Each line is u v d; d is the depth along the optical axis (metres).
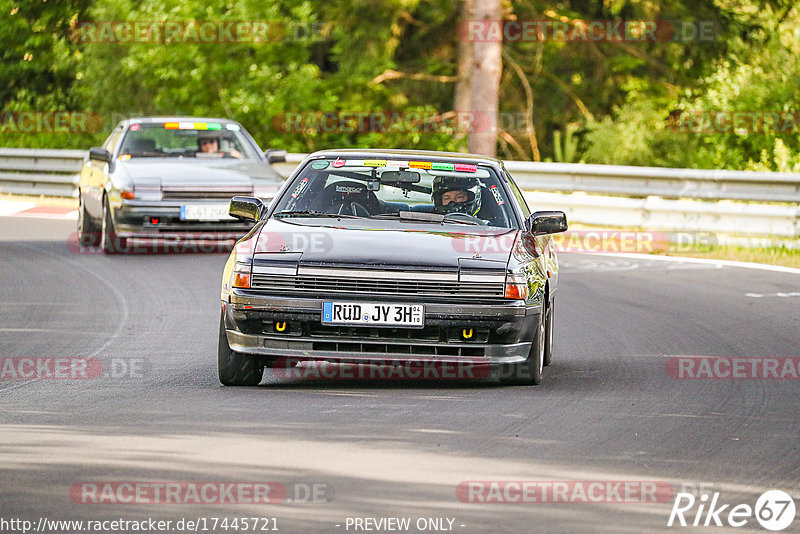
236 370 28.64
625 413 26.28
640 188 67.00
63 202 85.94
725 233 63.16
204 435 23.41
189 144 59.94
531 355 29.03
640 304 44.47
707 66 115.19
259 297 27.62
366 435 23.56
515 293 28.02
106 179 56.38
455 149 107.31
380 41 106.19
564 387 29.38
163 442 22.83
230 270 28.41
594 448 22.94
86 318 39.84
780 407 27.34
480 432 24.03
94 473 20.56
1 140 116.94
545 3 113.56
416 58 116.25
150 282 48.16
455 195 31.81
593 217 67.31
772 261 57.78
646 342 36.59
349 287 27.62
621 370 31.98
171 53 101.44
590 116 111.00
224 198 54.59
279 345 27.75
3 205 83.38
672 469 21.52
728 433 24.50
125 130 59.41
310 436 23.41
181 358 32.88
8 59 130.50
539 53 113.38
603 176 68.38
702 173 64.62
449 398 27.61
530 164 70.75
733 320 40.97
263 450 22.23
